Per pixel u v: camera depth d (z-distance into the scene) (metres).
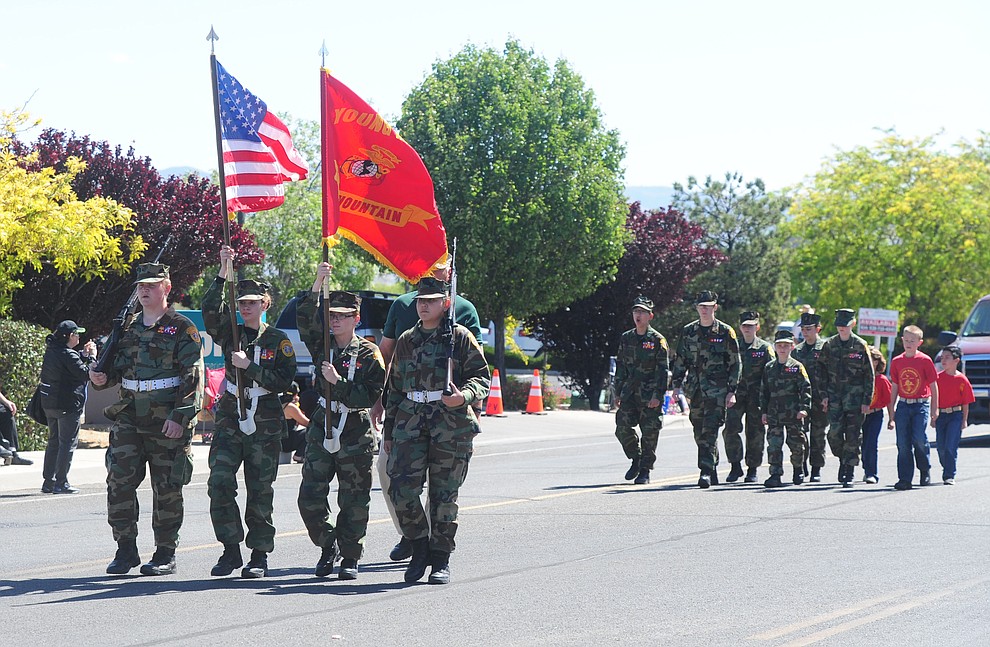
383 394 13.82
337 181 13.57
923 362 20.44
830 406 20.97
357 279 65.19
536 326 51.19
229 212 13.34
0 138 31.48
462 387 11.98
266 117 13.94
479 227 43.12
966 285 69.38
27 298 35.41
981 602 11.05
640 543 14.50
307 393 25.30
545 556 13.59
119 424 12.34
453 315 11.90
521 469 24.08
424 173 13.77
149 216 35.38
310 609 10.66
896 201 69.62
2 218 28.80
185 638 9.50
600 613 10.54
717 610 10.69
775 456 20.78
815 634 9.77
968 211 68.50
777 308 67.31
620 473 23.22
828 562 13.15
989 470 23.91
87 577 12.27
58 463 20.06
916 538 14.82
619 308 49.56
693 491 19.97
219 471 12.12
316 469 12.06
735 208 67.69
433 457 11.88
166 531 12.42
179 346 12.20
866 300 70.69
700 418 20.86
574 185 44.09
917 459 20.78
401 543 13.39
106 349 12.26
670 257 50.03
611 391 46.53
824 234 72.25
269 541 12.25
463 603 10.96
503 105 43.41
